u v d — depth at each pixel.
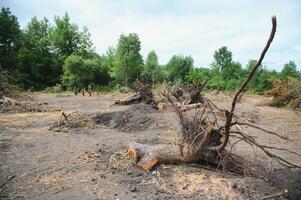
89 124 9.44
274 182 4.73
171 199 4.15
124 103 14.98
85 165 5.45
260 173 5.14
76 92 26.14
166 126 8.97
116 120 9.95
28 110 12.52
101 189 4.46
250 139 5.11
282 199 4.25
